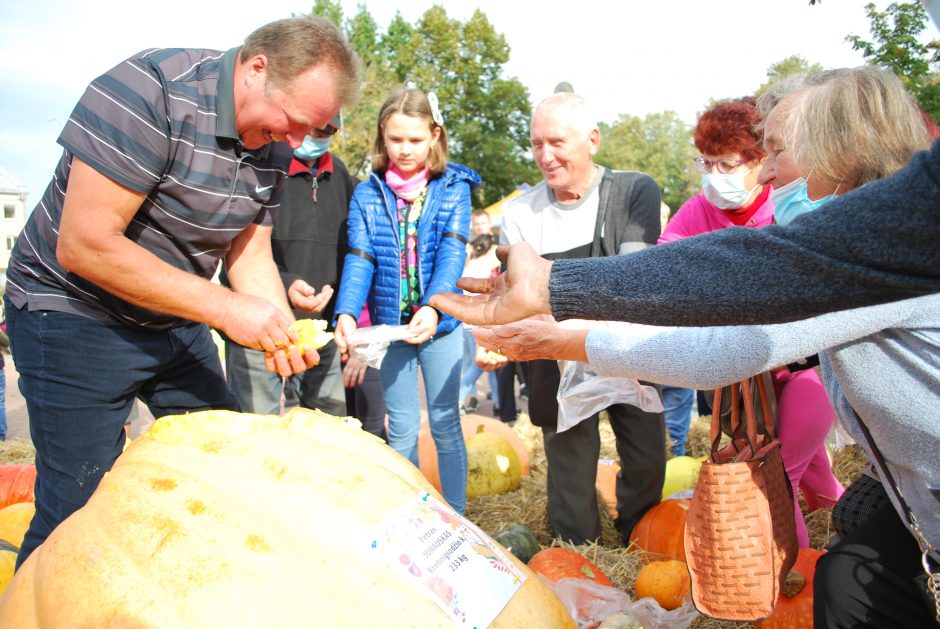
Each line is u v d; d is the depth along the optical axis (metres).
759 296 1.46
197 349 3.15
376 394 5.54
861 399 1.89
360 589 1.72
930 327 1.73
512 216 4.15
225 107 2.55
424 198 4.22
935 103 6.25
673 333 2.13
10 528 3.58
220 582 1.68
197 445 2.04
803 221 1.46
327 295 3.76
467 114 48.47
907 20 6.39
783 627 2.90
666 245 1.62
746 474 2.23
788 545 2.36
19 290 2.70
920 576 1.86
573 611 3.03
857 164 1.93
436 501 2.04
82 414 2.73
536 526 4.43
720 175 3.86
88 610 1.71
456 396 4.24
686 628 3.00
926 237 1.31
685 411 5.67
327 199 4.66
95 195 2.38
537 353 2.43
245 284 3.15
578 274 1.67
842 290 1.41
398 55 50.53
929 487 1.83
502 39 48.38
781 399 3.53
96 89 2.40
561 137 3.70
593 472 4.05
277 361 2.62
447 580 1.81
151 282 2.43
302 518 1.83
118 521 1.83
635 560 3.78
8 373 11.63
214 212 2.73
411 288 4.27
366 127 33.41
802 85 2.57
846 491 2.56
